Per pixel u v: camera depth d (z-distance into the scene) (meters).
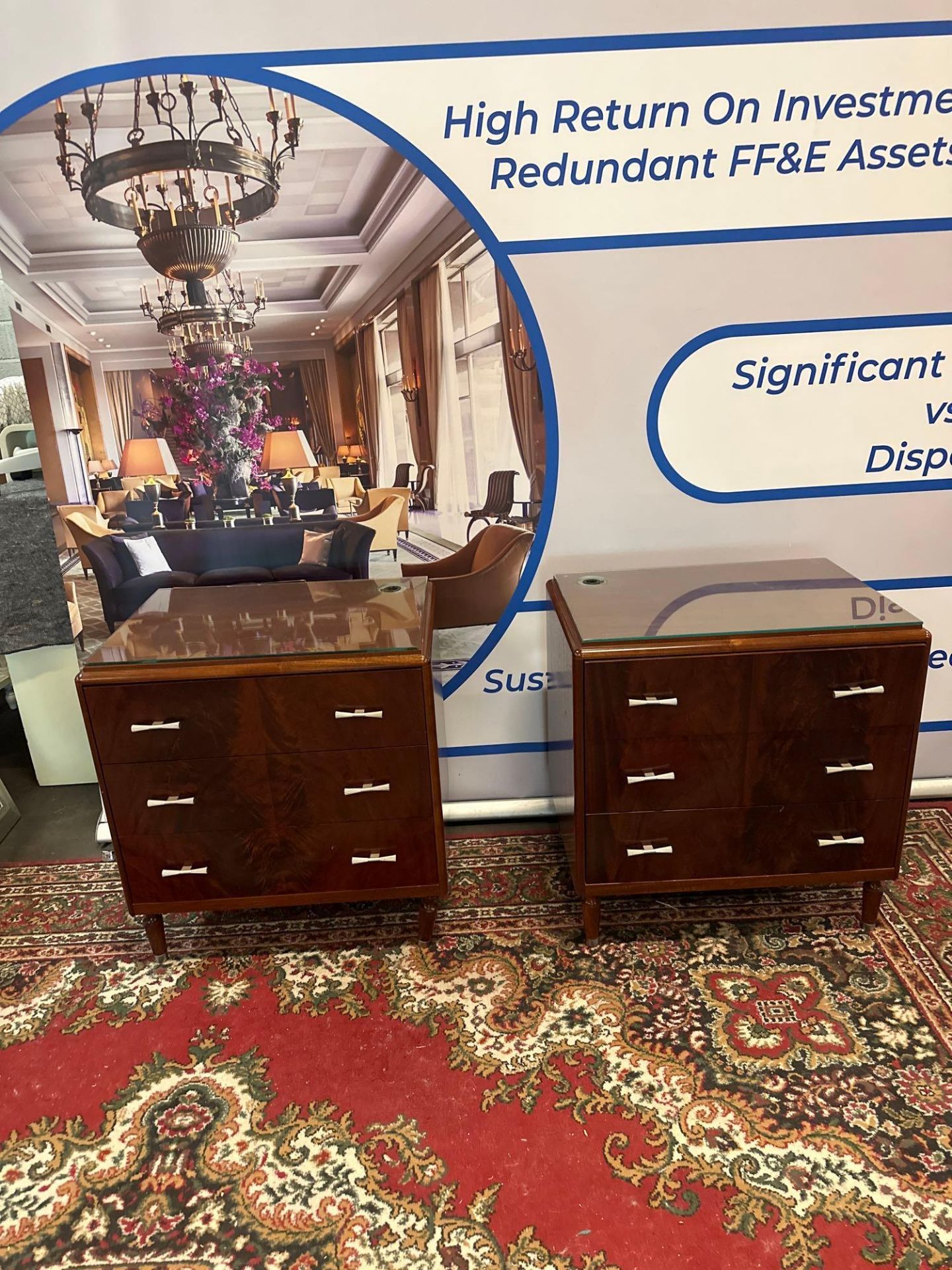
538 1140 1.57
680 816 1.96
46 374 2.22
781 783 1.94
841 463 2.35
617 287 2.18
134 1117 1.65
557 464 2.32
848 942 2.04
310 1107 1.66
